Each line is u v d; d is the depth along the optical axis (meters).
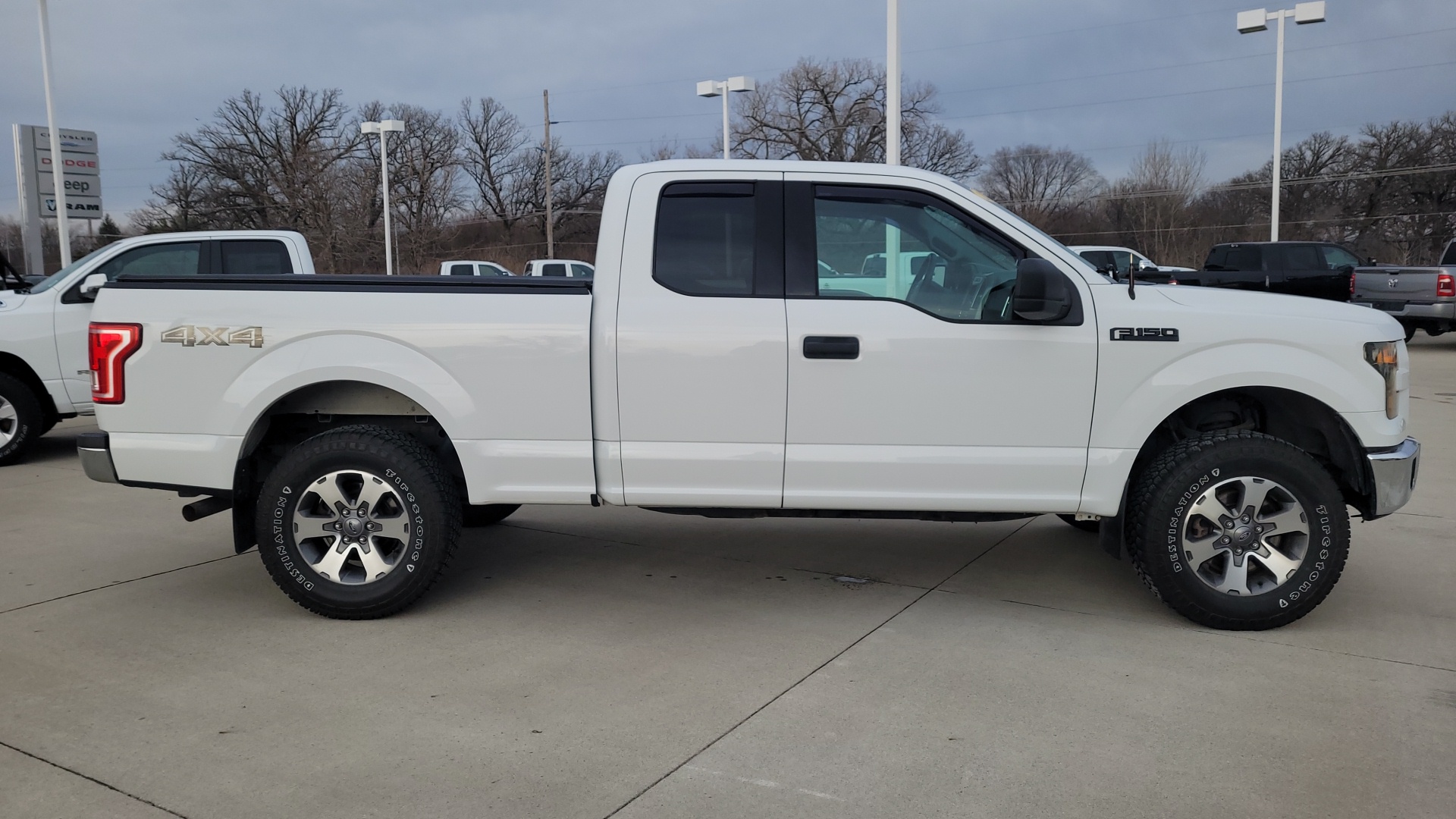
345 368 4.44
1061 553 5.71
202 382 4.50
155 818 2.91
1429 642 4.25
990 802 2.97
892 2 12.16
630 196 4.45
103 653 4.21
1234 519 4.29
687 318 4.34
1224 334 4.27
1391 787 3.04
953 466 4.34
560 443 4.45
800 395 4.33
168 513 6.80
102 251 8.66
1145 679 3.88
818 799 2.99
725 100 24.52
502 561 5.58
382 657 4.16
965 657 4.12
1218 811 2.92
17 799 3.02
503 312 4.42
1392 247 50.72
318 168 54.78
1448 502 6.76
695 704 3.67
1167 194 49.81
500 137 74.69
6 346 8.29
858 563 5.53
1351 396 4.27
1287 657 4.09
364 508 4.52
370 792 3.05
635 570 5.41
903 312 4.33
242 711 3.64
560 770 3.18
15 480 7.91
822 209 4.41
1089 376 4.28
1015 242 4.38
